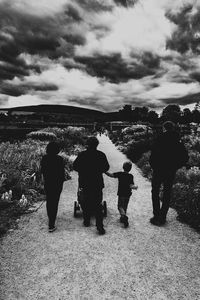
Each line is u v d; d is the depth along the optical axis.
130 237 4.86
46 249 4.39
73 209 6.43
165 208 5.39
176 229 5.25
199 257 4.20
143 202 7.06
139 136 23.86
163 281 3.57
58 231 5.10
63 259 4.09
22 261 4.02
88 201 4.99
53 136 21.14
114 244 4.58
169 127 5.27
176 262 4.04
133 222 5.61
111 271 3.78
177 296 3.28
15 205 6.32
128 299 3.22
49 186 5.03
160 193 7.52
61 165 5.10
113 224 5.48
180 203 6.49
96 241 4.68
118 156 16.59
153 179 5.43
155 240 4.75
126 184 5.40
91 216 5.87
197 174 8.78
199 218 5.39
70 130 25.80
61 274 3.70
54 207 5.07
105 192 8.14
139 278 3.63
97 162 4.93
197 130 21.98
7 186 7.33
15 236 4.86
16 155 10.78
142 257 4.16
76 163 4.96
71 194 7.81
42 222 5.56
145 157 12.84
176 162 5.21
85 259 4.09
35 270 3.79
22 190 7.28
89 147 4.99
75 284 3.49
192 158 11.70
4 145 14.12
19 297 3.24
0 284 3.47
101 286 3.45
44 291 3.35
